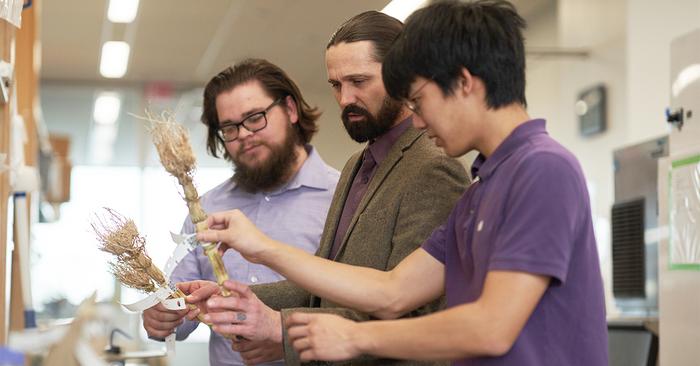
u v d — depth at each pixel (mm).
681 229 2535
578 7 8078
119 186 12266
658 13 7387
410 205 2076
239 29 8977
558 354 1604
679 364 2529
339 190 2422
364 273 1895
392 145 2240
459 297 1775
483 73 1652
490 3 1702
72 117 12562
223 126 2699
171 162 1857
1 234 2156
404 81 1695
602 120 7773
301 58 9727
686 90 2588
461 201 1815
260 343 2180
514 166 1631
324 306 2266
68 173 6242
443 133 1696
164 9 8367
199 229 1880
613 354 3090
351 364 2098
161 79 10984
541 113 8641
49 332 1396
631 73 7441
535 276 1549
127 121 12648
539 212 1562
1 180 2146
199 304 2215
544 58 8391
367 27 2225
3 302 2150
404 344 1609
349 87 2223
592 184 7957
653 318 3072
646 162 3240
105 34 9227
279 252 1869
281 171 2715
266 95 2684
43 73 10711
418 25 1684
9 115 2162
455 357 1585
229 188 2846
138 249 2014
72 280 6824
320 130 3186
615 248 3418
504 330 1540
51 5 8234
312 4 7973
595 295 1638
